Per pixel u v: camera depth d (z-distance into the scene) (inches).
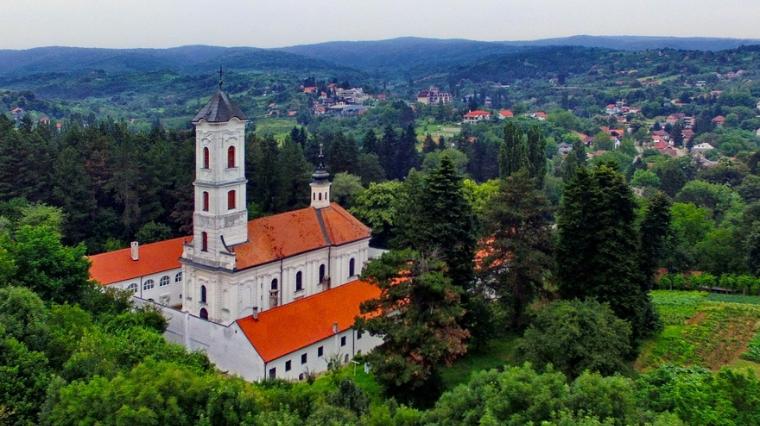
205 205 3144.7
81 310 2362.2
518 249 2942.9
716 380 1802.4
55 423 1547.7
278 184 5014.8
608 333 2229.3
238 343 2751.0
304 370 2859.3
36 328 1990.7
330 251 3612.2
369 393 2504.9
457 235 2859.3
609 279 2807.6
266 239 3326.8
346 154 5753.0
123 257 3708.2
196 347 2930.6
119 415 1489.9
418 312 2359.7
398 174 7293.3
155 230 4507.9
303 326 2891.2
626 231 2878.9
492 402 1560.0
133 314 2780.5
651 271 3265.3
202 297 3257.9
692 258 4815.5
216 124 3009.4
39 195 4530.0
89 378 1749.5
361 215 4842.5
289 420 1545.3
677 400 1779.0
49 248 2662.4
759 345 3090.6
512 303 3070.9
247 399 1659.7
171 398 1573.6
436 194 2854.3
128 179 4542.3
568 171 6195.9
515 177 2994.6
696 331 3257.9
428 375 2343.8
